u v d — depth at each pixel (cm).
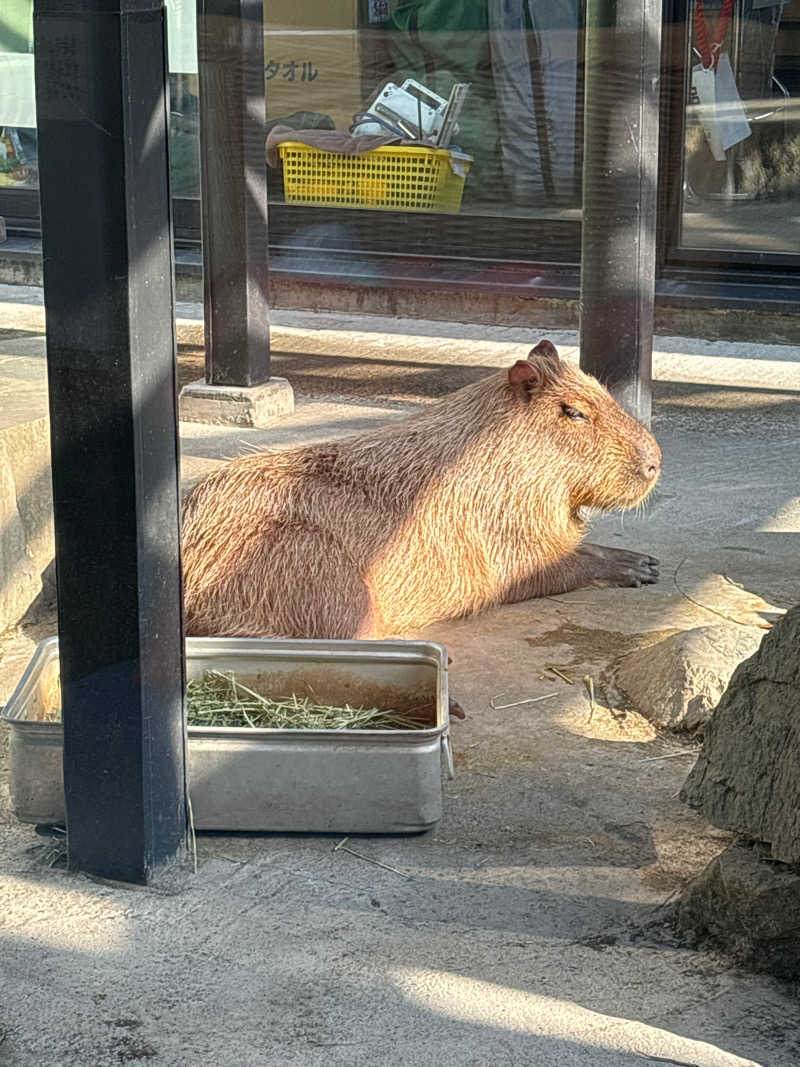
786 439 483
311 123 599
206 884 293
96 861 294
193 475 444
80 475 283
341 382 531
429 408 379
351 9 586
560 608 383
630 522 428
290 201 600
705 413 505
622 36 416
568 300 564
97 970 276
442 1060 260
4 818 310
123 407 281
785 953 274
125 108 275
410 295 582
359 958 278
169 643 292
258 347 496
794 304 542
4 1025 266
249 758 300
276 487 358
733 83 555
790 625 279
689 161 555
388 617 366
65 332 282
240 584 347
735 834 287
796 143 553
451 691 349
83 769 291
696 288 558
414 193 586
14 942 281
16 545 383
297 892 291
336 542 353
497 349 564
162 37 280
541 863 298
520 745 331
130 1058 261
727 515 431
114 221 278
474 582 373
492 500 372
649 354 440
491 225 583
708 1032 264
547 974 274
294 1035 264
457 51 578
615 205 425
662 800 314
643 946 280
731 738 283
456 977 274
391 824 301
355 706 325
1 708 344
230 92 474
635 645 366
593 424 373
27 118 551
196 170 595
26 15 558
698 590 391
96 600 286
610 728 337
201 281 605
